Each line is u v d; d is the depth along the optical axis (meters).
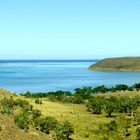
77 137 88.56
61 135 82.00
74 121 106.50
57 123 89.38
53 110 120.75
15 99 124.38
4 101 109.06
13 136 64.75
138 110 131.75
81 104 148.38
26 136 69.25
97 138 91.06
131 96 174.12
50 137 80.12
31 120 91.75
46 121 86.00
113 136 94.94
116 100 148.75
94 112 126.12
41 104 130.88
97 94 190.00
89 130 97.75
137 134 94.81
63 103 147.88
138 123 108.19
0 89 134.12
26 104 112.19
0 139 59.53
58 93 186.88
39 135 76.75
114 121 105.88
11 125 71.81
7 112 88.44
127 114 125.00
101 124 105.81
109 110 120.69
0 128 65.31
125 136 95.62
